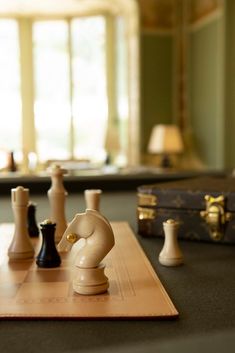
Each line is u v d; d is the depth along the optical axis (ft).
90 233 2.32
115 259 3.00
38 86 23.00
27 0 20.62
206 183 4.33
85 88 22.86
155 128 19.08
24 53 22.80
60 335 1.83
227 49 16.35
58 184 3.47
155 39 19.69
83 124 22.98
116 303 2.15
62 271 2.75
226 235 3.61
